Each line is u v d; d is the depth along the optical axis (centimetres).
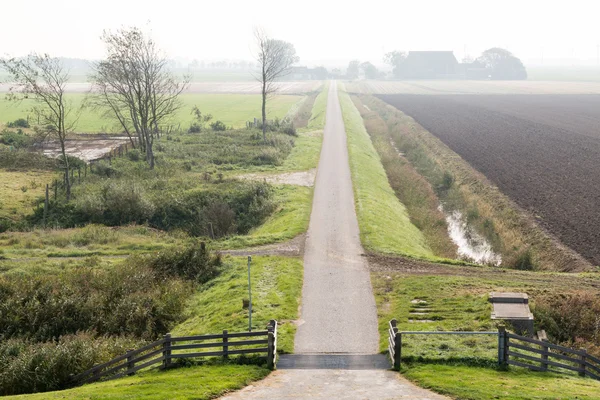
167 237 4028
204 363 2016
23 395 1745
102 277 3041
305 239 3675
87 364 2120
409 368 1944
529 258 3372
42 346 2256
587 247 3434
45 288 2870
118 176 5512
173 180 5266
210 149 6869
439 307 2538
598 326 2430
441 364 1989
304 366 1997
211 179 5306
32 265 3306
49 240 3862
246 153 6525
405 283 2873
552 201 4459
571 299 2580
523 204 4397
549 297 2619
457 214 4731
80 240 3872
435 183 5675
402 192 5503
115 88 7450
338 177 5422
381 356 2094
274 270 3081
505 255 3603
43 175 5547
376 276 3014
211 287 3012
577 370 1922
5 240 3862
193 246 3359
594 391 1683
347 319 2459
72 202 4556
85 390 1753
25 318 2650
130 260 3309
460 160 6212
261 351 1977
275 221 4209
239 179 5297
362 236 3706
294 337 2273
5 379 2020
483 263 3522
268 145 7081
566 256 3297
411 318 2430
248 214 4566
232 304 2638
